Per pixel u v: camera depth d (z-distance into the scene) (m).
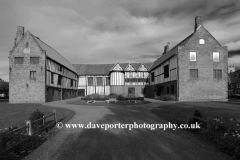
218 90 23.36
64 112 11.48
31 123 5.33
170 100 23.42
